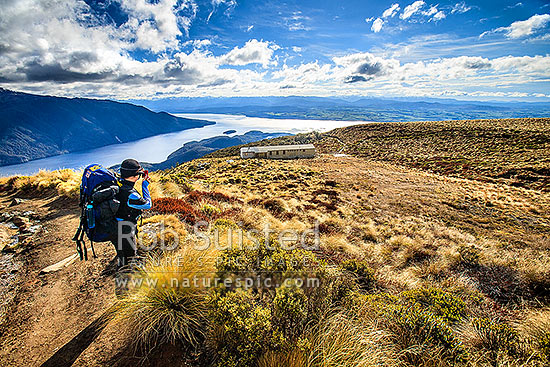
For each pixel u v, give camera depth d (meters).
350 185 26.12
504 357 3.08
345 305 3.38
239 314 2.67
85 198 3.29
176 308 2.96
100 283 3.79
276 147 77.12
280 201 13.66
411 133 80.69
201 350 2.68
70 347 2.70
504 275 6.70
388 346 2.95
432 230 12.23
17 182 11.12
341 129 119.50
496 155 43.34
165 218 5.82
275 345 2.52
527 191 23.59
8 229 5.96
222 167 52.09
